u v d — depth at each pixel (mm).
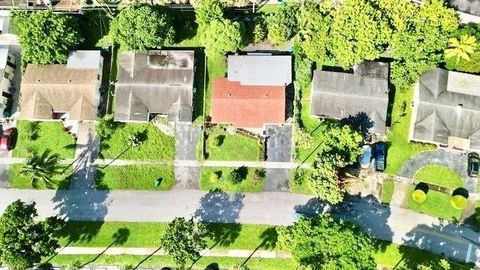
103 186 84062
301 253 73500
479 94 82062
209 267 81688
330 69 84750
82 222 83000
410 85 84125
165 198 83688
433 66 82375
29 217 75750
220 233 82438
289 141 84500
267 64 83438
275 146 84438
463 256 81688
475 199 82812
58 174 84250
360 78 82750
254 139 84375
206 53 83312
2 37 86375
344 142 79125
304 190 83500
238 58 83688
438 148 83938
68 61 84500
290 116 84562
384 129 82438
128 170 84375
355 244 72438
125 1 86438
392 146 84125
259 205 83312
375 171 83500
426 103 81625
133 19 80875
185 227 75500
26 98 83562
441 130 81938
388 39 79375
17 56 87500
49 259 81875
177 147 84750
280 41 83188
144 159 84625
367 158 82688
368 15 77688
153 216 83188
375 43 79625
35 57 82750
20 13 82438
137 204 83562
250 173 83938
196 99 85188
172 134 85000
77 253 82125
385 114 82500
